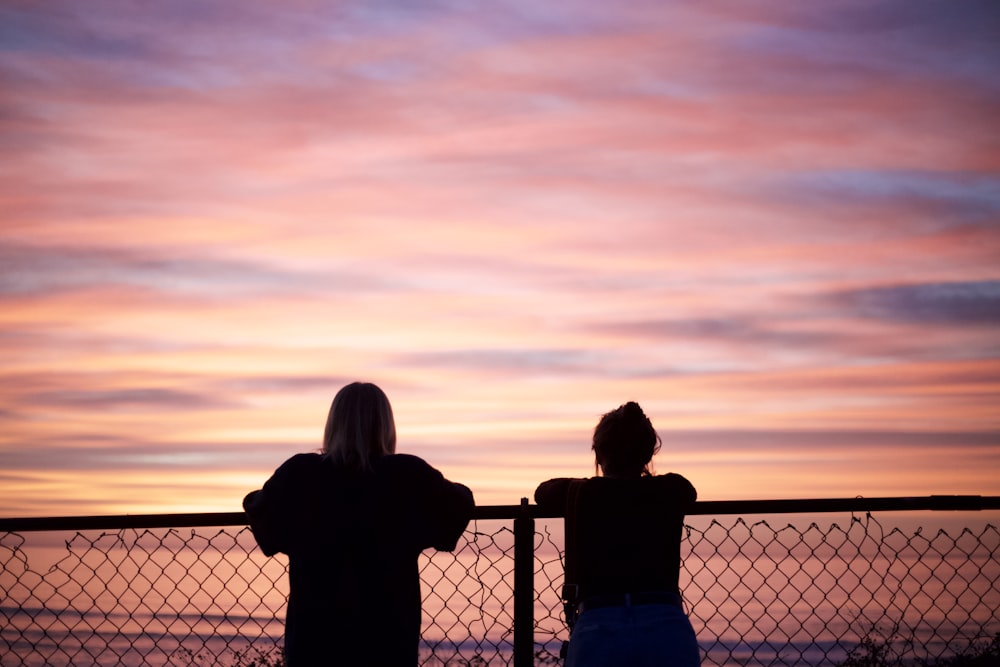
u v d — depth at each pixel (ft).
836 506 12.64
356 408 11.84
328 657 11.06
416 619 11.32
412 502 11.59
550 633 13.39
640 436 12.48
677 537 12.23
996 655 15.01
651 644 11.51
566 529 12.39
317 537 11.38
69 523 13.10
